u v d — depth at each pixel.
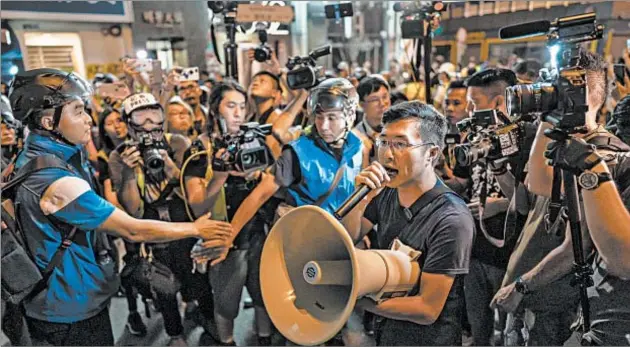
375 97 1.61
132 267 1.67
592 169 0.88
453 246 1.02
